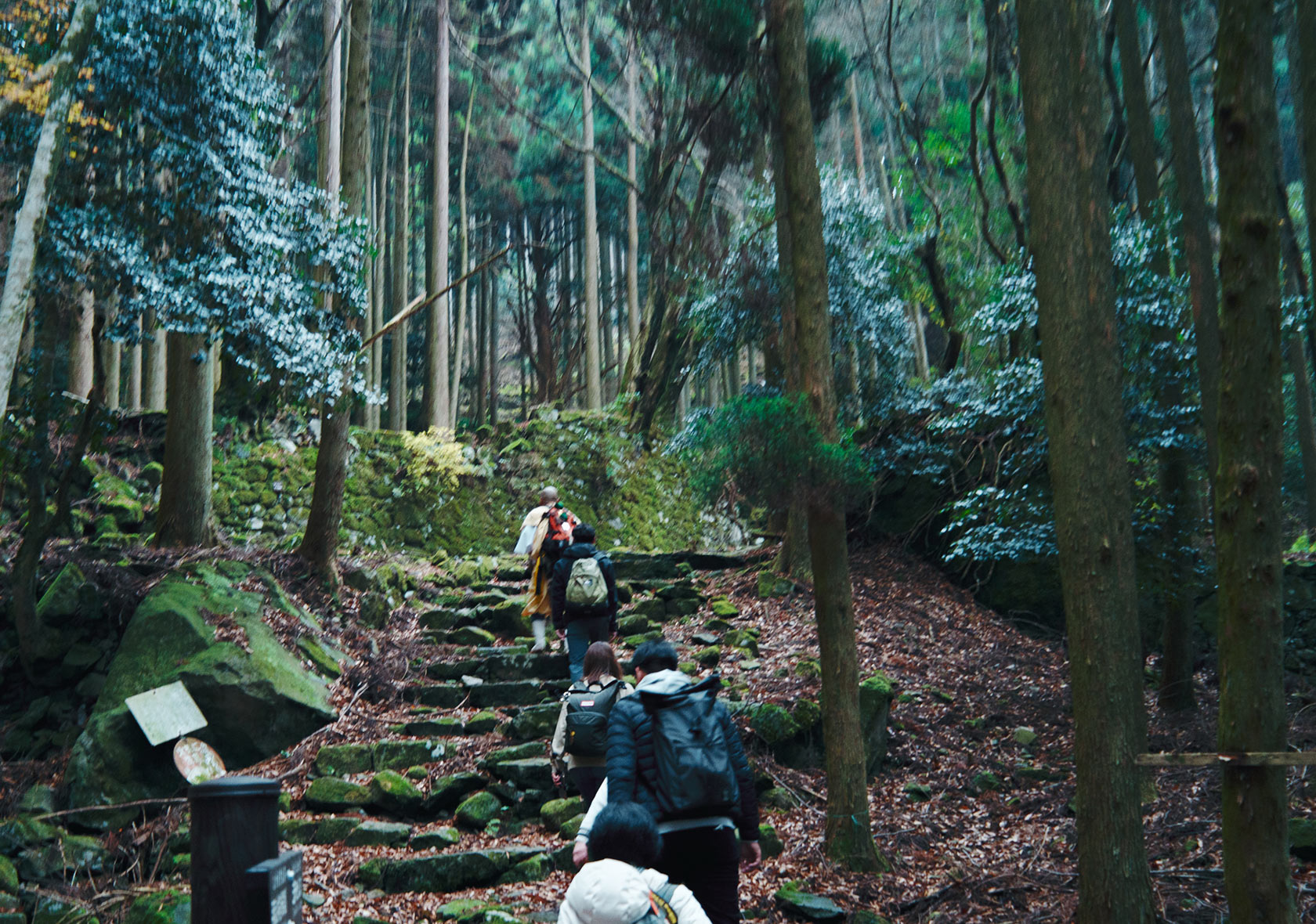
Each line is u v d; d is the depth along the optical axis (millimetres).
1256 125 3305
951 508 10641
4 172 6988
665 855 3160
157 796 6047
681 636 9062
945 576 11062
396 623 9055
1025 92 4344
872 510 11109
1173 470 8156
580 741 4516
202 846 2176
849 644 5473
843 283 11391
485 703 7438
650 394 15992
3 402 4957
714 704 3387
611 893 2250
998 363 10578
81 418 7688
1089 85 4605
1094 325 4172
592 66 21953
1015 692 8578
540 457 14547
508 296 26641
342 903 4637
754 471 5445
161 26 6934
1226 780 3344
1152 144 8383
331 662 7562
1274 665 3262
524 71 22703
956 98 16688
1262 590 3273
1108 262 4293
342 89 17359
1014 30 12141
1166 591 8148
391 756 6336
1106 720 3998
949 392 10805
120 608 7184
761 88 6359
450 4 21094
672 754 3184
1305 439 9945
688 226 10352
